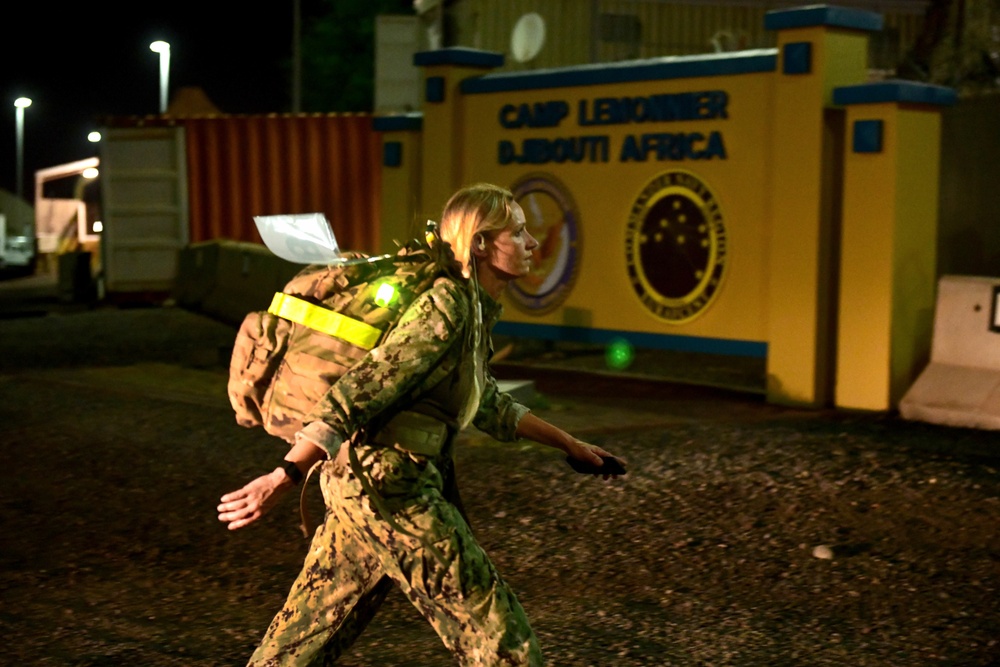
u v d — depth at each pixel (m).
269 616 5.29
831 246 10.02
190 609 5.39
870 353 9.66
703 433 8.65
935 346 9.42
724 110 10.70
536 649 3.24
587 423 9.17
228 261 16.88
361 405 3.06
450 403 3.30
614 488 7.15
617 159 11.55
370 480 3.21
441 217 3.38
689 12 18.67
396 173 13.32
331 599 3.42
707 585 5.60
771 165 10.40
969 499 6.75
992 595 5.38
